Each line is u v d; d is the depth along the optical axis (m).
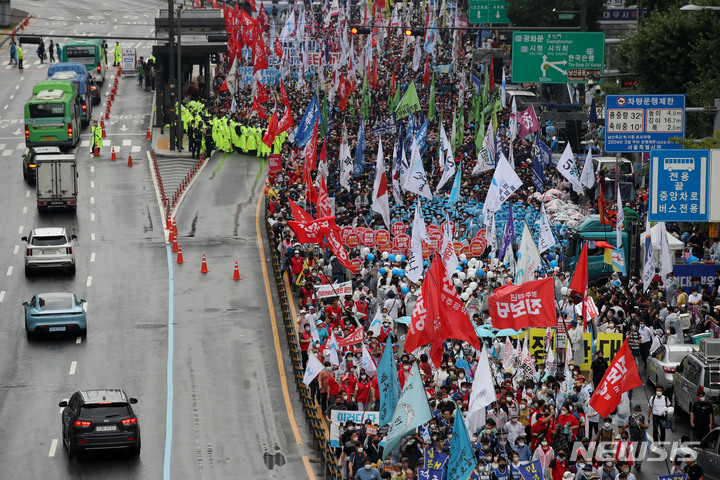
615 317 80.69
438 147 143.50
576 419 62.94
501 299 68.94
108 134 185.12
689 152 85.31
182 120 183.38
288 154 153.62
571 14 122.81
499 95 172.00
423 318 66.62
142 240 124.31
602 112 148.62
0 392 80.88
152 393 81.00
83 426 66.94
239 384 83.25
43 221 131.62
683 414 74.88
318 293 87.38
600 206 101.19
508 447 61.12
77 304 93.50
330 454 66.62
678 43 118.50
